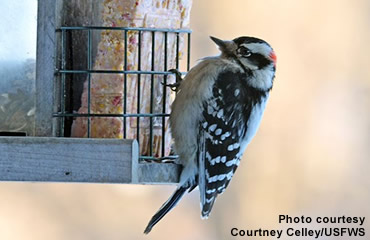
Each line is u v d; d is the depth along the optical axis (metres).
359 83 18.52
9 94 11.12
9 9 11.09
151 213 16.17
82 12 11.55
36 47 10.98
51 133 10.98
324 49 18.50
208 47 17.45
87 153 10.00
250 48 11.91
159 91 12.07
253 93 11.95
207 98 11.61
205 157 11.66
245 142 12.16
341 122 18.45
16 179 10.05
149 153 11.98
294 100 18.39
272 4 18.14
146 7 11.60
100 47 11.51
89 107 11.47
